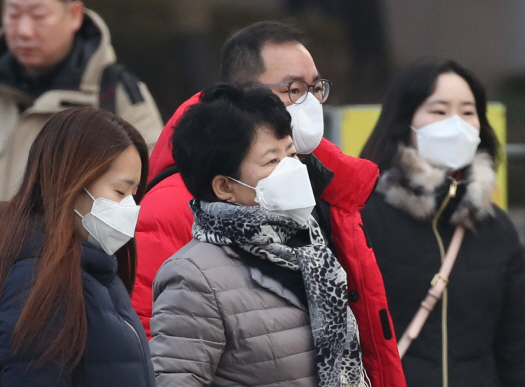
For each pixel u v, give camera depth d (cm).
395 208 1162
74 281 643
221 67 1045
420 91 1198
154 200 945
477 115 1238
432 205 1135
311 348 801
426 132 1188
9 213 674
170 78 2586
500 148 1262
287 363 781
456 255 1145
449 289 1131
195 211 830
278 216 811
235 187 827
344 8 2977
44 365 622
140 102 1366
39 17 1341
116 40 2522
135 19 2552
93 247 683
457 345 1121
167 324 768
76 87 1374
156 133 1368
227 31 2683
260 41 996
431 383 1103
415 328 1116
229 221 794
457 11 3478
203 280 773
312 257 818
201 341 761
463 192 1155
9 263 654
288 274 816
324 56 2909
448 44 3450
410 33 3238
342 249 940
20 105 1394
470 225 1146
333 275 820
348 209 945
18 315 628
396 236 1146
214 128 809
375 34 3033
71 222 661
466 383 1114
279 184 804
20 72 1387
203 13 2645
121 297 707
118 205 693
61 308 635
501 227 1185
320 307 801
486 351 1145
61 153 673
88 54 1391
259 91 823
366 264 934
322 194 951
